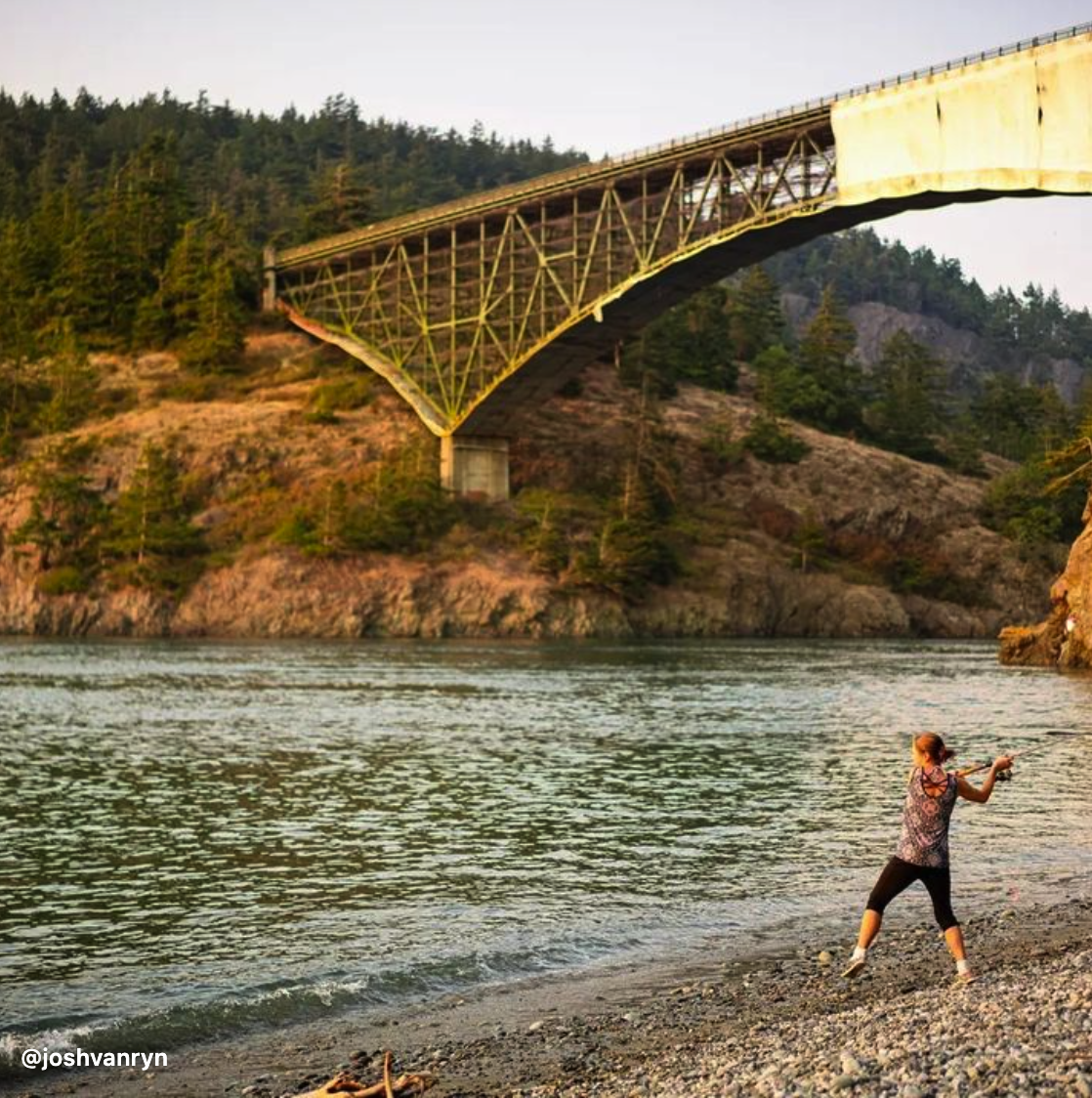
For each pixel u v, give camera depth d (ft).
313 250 522.88
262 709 192.44
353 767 134.72
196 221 565.53
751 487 525.75
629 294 352.69
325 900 77.30
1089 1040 41.73
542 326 388.78
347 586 420.77
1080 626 288.30
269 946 66.90
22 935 69.21
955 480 576.61
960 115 250.78
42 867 86.43
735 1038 47.91
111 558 437.99
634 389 570.05
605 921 71.56
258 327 552.82
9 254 611.47
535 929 69.92
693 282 349.20
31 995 58.39
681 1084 42.06
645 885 80.94
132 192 614.34
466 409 437.99
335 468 466.70
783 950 65.00
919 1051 41.47
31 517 441.68
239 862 88.38
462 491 455.63
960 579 515.09
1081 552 295.48
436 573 425.28
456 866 86.69
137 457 473.26
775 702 206.59
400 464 458.91
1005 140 241.14
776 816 106.73
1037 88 233.35
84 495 450.30
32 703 197.98
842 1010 53.31
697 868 85.97
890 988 56.65
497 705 200.75
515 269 416.26
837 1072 40.24
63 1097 45.73
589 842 95.40
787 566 481.46
